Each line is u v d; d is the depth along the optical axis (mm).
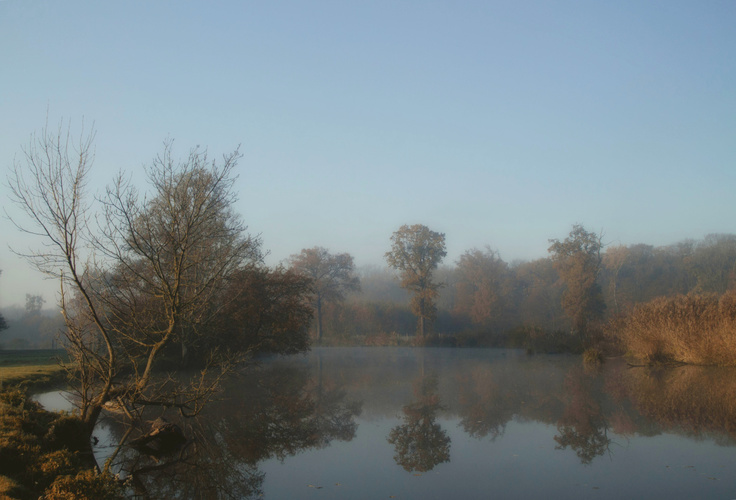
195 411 13633
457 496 9219
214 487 10016
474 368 30734
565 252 52375
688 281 62781
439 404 18500
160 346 12055
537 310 69375
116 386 12711
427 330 63125
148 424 15211
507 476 10320
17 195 10336
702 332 27422
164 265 13844
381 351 48188
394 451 12406
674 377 23703
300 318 33750
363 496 9344
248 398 20203
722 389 20062
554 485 9695
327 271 68438
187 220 12180
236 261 18719
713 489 9312
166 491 9844
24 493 7535
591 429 14180
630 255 71750
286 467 11211
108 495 8117
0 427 10039
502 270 77750
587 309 49906
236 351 27094
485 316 65750
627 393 19812
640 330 29953
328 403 18984
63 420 11094
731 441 12664
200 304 14734
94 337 13156
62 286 11250
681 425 14422
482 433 14016
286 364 34500
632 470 10500
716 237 68250
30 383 19578
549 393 20375
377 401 19328
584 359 32656
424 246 60156
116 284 13000
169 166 13586
